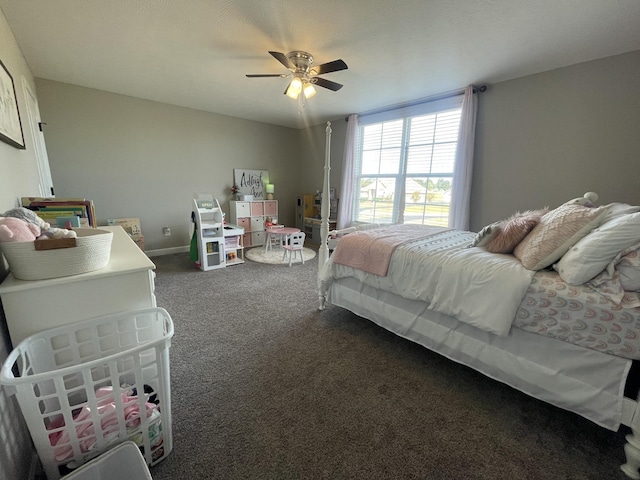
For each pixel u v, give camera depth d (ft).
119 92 11.95
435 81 10.02
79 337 3.72
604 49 7.48
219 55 8.30
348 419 4.45
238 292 9.73
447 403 4.82
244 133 16.40
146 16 6.36
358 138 15.31
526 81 9.34
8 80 5.53
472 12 6.02
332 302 7.86
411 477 3.58
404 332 6.21
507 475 3.63
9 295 3.18
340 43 7.45
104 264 3.85
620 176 7.95
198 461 3.72
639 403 3.43
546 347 4.26
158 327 4.26
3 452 2.85
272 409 4.62
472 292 4.83
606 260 3.73
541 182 9.34
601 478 3.60
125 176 12.77
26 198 6.12
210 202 12.96
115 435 3.34
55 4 5.91
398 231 8.07
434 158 12.27
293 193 19.38
